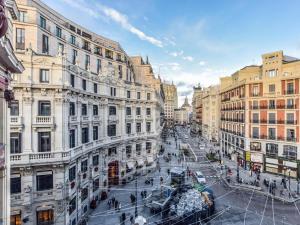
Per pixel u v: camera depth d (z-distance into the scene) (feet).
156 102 166.61
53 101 77.05
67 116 80.59
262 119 159.53
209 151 239.50
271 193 115.34
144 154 155.74
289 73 149.59
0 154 35.09
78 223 86.17
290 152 144.25
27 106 72.64
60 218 74.69
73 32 116.78
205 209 85.87
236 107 190.08
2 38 30.91
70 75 85.25
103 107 117.50
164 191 102.83
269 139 154.71
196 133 445.78
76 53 117.39
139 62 215.10
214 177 144.25
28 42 87.35
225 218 87.56
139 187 126.93
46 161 72.79
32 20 90.99
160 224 81.25
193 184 118.83
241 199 108.68
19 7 88.74
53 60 77.56
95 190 106.93
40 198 72.54
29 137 72.38
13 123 69.92
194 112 523.29
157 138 180.86
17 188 69.87
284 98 148.15
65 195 76.43
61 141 77.20
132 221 85.76
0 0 26.81
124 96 138.72
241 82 176.35
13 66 39.63
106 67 134.51
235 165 176.76
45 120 75.25
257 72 191.11
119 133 133.18
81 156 91.30
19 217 69.56
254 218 87.71
